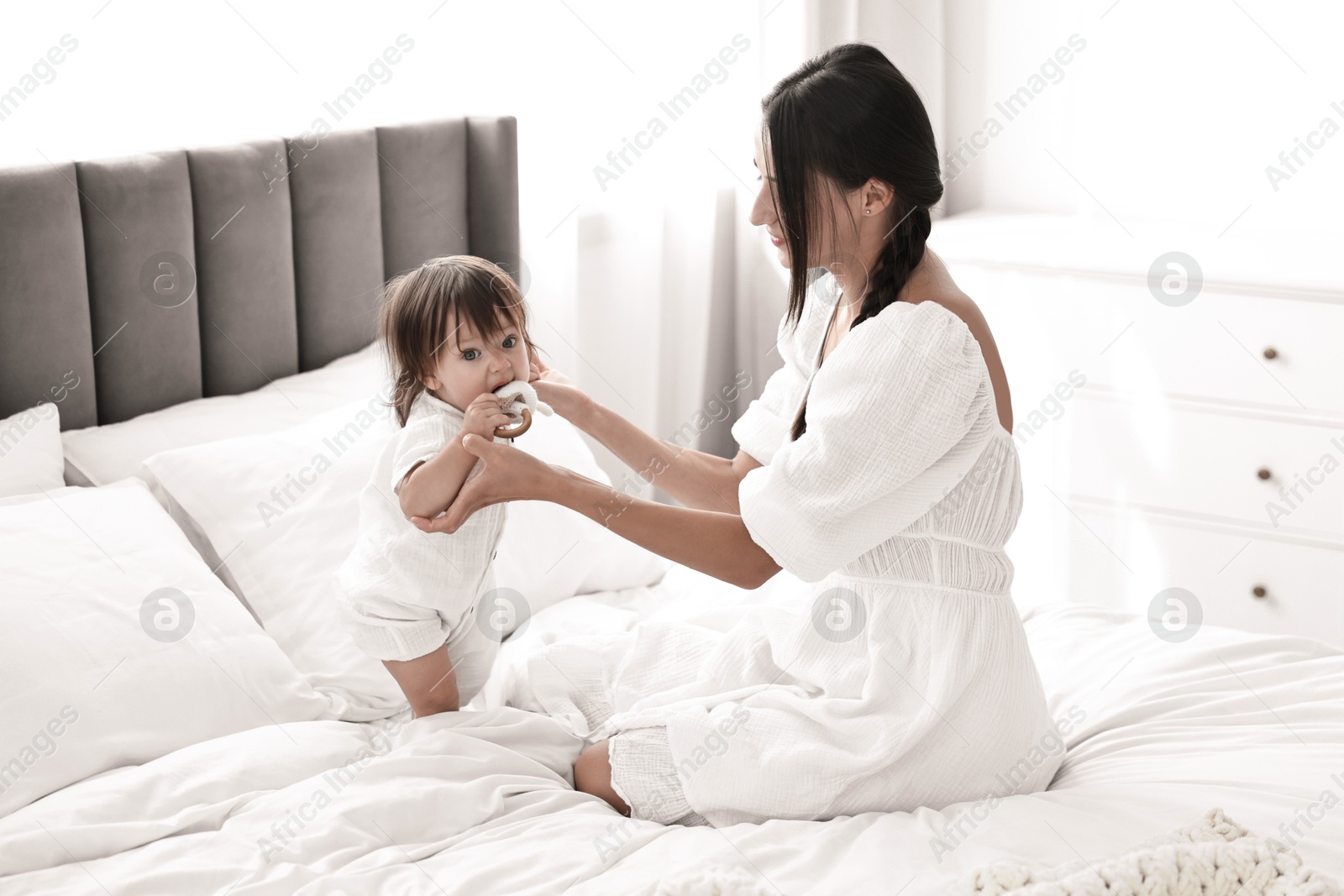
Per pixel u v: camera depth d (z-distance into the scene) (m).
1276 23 2.73
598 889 1.12
